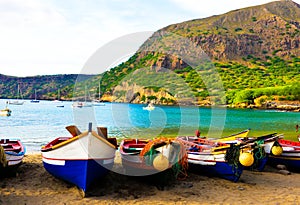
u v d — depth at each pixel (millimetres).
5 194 6473
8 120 32031
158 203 6266
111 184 7309
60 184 7207
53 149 6773
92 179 6645
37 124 27766
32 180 7426
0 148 6633
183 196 6691
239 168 7508
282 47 118062
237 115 43406
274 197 6777
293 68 98125
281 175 8719
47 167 7098
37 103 79312
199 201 6426
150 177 7215
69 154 6520
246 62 101562
